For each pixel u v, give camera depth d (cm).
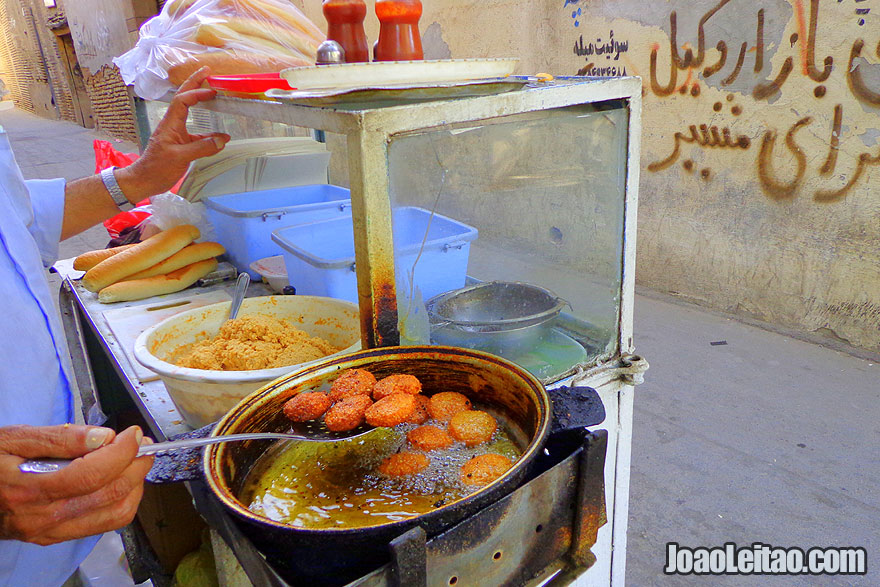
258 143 171
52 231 111
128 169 120
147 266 144
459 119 79
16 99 1792
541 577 66
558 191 99
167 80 139
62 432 57
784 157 271
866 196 248
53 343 90
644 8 305
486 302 107
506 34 365
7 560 83
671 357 272
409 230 87
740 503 187
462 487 67
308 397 74
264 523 51
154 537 144
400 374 79
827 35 244
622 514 123
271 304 114
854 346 268
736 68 277
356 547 52
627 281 105
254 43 129
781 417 226
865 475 195
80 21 916
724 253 307
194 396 84
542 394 66
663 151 320
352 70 75
